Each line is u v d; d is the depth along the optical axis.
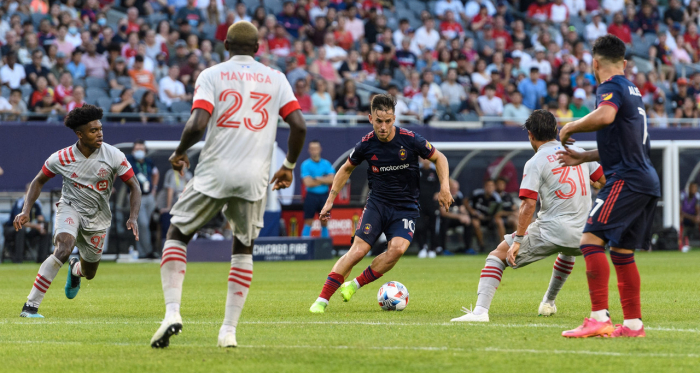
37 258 63.03
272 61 83.00
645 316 24.95
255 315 25.89
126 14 87.00
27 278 46.00
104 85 74.88
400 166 27.42
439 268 52.84
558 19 106.31
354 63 85.56
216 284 40.94
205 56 80.31
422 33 94.88
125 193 63.28
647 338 19.41
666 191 75.06
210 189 17.14
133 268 55.25
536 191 23.27
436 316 25.30
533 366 15.63
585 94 91.94
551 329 21.41
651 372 15.01
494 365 15.76
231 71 17.33
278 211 67.19
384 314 26.03
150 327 22.56
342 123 76.44
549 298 25.36
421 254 67.69
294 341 19.25
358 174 70.06
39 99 69.75
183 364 15.98
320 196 65.94
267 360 16.38
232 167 17.09
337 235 68.31
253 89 17.34
